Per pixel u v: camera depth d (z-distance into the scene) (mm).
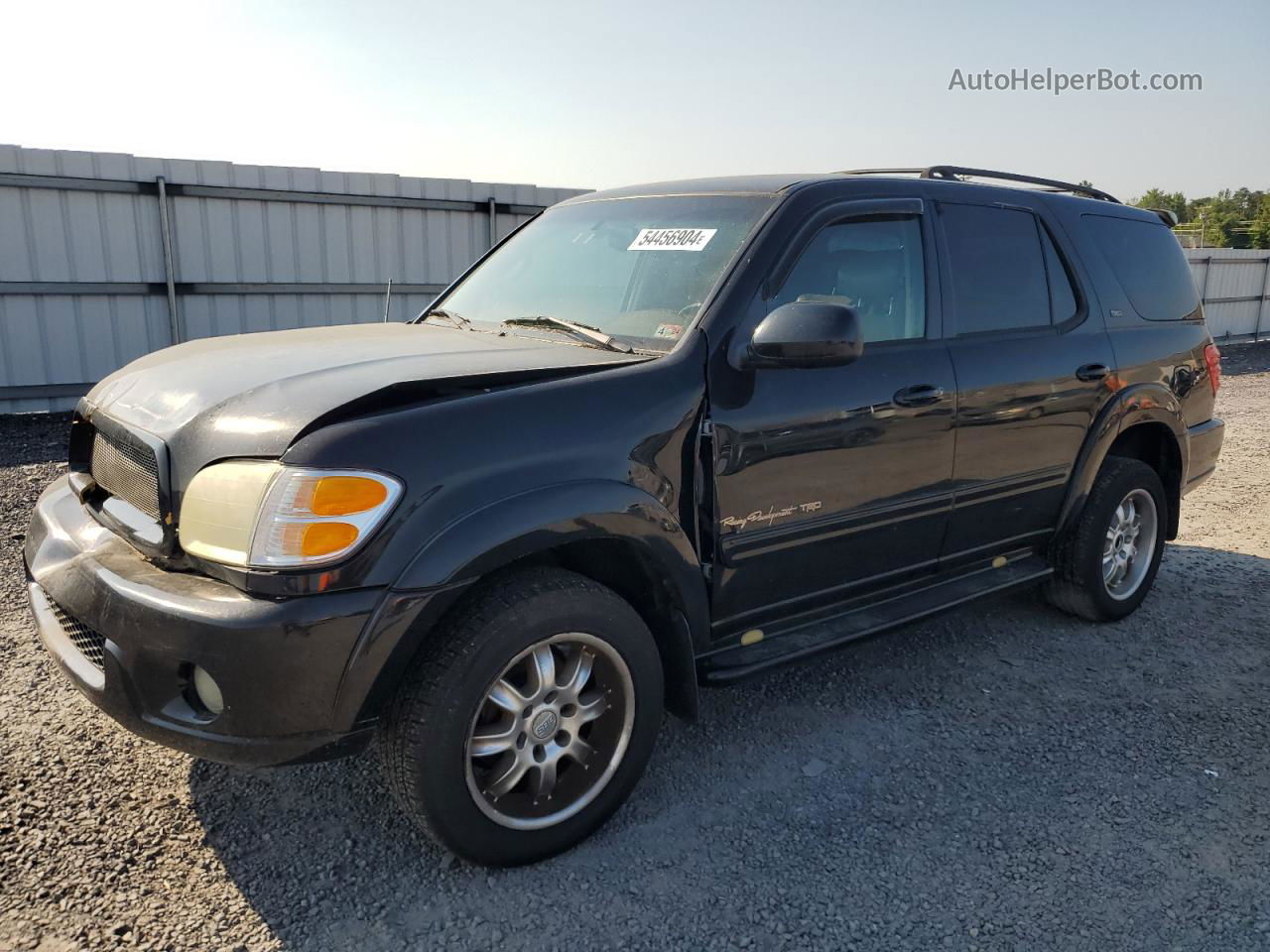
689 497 2941
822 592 3428
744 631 3252
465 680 2492
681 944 2434
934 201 3766
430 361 2861
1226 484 7789
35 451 8250
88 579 2566
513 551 2510
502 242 4309
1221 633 4582
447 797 2525
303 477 2311
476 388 2637
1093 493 4422
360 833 2857
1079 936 2479
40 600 2988
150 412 2750
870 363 3365
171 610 2336
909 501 3541
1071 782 3223
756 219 3268
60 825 2824
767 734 3521
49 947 2342
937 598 3811
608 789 2838
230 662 2277
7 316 9922
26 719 3434
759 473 3072
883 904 2592
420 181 12148
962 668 4133
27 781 3039
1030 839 2895
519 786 2760
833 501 3295
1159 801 3113
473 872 2697
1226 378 15539
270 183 11109
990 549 4039
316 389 2568
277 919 2486
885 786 3180
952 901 2607
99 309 10406
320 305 11781
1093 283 4375
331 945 2402
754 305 3080
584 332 3205
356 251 11875
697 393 2918
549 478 2594
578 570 2938
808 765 3311
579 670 2752
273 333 3648
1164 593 5133
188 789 3045
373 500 2342
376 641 2348
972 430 3699
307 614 2285
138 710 2457
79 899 2518
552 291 3639
